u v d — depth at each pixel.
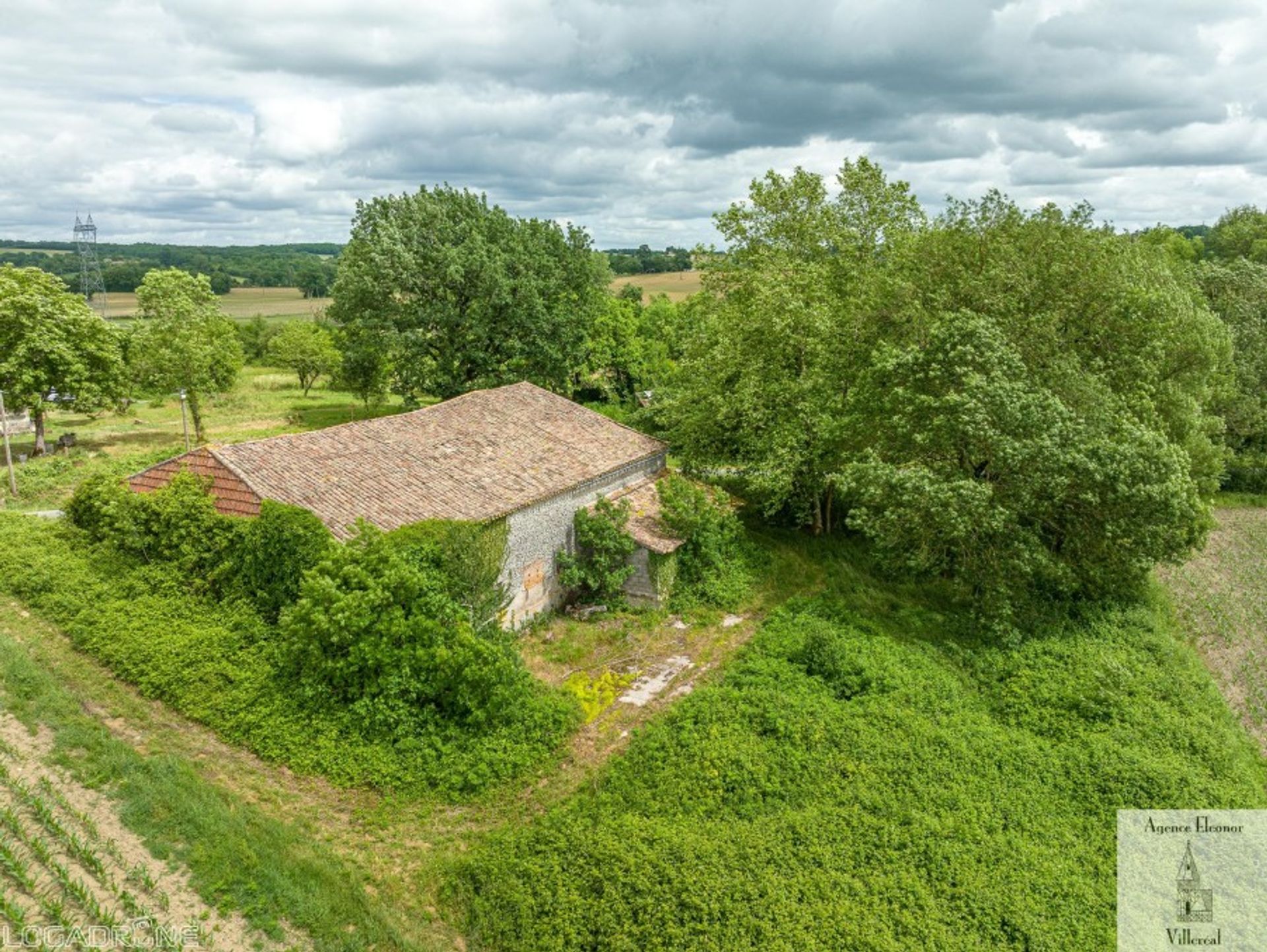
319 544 18.70
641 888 12.88
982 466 25.64
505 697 17.27
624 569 25.41
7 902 10.82
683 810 15.29
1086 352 28.78
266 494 20.34
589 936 12.16
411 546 18.70
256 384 71.81
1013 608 24.75
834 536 32.75
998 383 23.86
